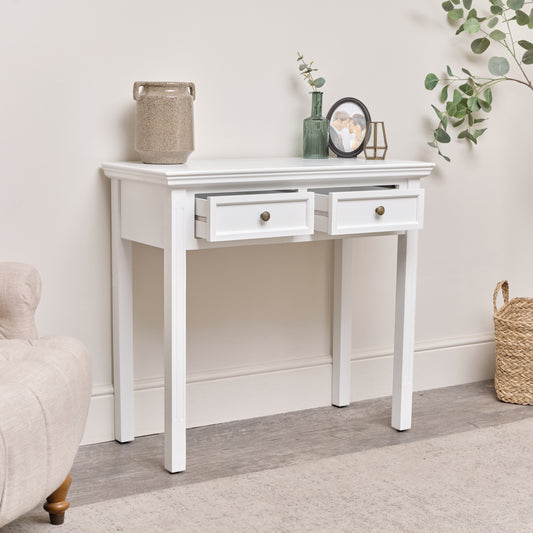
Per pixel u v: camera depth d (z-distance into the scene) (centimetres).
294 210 239
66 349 197
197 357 284
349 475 241
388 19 305
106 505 220
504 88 334
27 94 248
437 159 321
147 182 239
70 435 187
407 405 281
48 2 247
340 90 299
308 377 303
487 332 344
